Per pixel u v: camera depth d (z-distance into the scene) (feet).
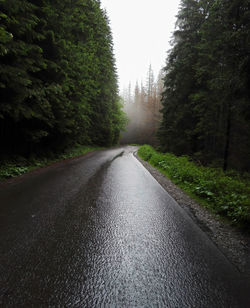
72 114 42.16
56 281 6.59
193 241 9.80
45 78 30.14
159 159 41.83
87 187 19.80
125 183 22.59
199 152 42.65
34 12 25.55
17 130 30.27
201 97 38.91
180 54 48.73
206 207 15.42
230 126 35.22
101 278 6.83
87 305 5.67
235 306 5.80
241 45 20.02
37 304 5.63
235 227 11.76
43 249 8.51
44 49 29.25
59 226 10.85
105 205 14.69
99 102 91.71
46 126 34.78
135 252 8.60
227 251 8.98
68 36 35.73
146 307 5.68
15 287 6.23
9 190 17.46
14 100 22.13
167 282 6.77
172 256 8.39
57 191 17.84
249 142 35.58
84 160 44.21
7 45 18.89
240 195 15.24
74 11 36.81
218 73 30.32
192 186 21.34
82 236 9.85
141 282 6.72
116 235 10.13
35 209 13.23
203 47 33.73
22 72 20.92
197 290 6.42
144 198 17.06
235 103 24.26
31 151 32.94
